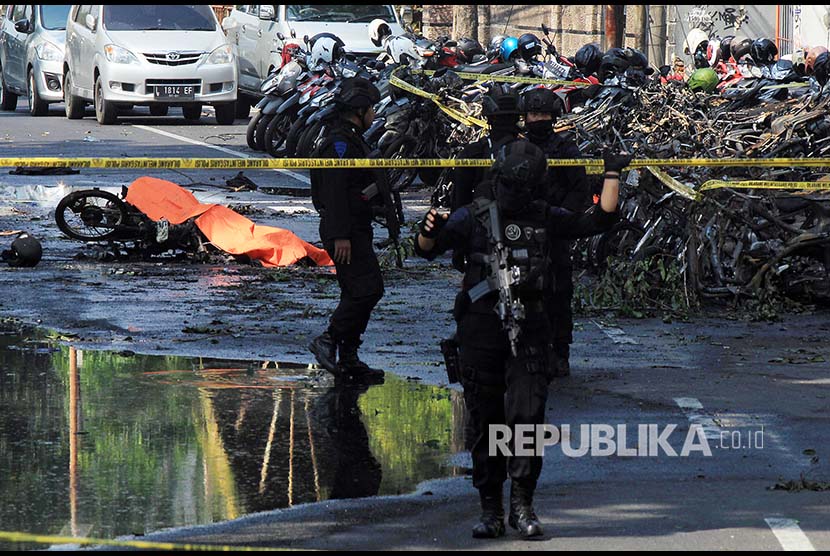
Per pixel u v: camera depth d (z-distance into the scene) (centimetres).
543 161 2312
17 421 3027
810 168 5059
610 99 5500
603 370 3556
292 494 2533
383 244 5450
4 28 11831
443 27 13012
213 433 2948
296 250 5216
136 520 2370
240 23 10544
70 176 7569
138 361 3647
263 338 3947
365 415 3114
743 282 4422
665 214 4581
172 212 5300
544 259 2291
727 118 5591
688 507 2462
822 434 2959
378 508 2455
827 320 4269
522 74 7881
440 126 7050
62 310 4309
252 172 8031
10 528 2319
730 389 3353
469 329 2314
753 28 11419
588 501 2503
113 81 9956
